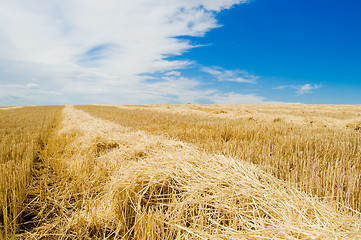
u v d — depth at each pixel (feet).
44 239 6.77
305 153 12.45
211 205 7.09
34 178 11.32
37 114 61.82
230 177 8.77
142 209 7.47
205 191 7.97
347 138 16.05
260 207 6.85
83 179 10.41
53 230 7.18
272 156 11.50
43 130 27.09
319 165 9.94
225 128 20.12
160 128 24.14
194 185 8.21
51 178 11.43
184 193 7.90
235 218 6.35
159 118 36.83
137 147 14.52
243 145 14.24
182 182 8.63
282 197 7.19
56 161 13.78
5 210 6.87
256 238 5.59
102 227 7.24
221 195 7.49
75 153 15.56
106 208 8.03
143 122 31.17
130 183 8.08
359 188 7.49
